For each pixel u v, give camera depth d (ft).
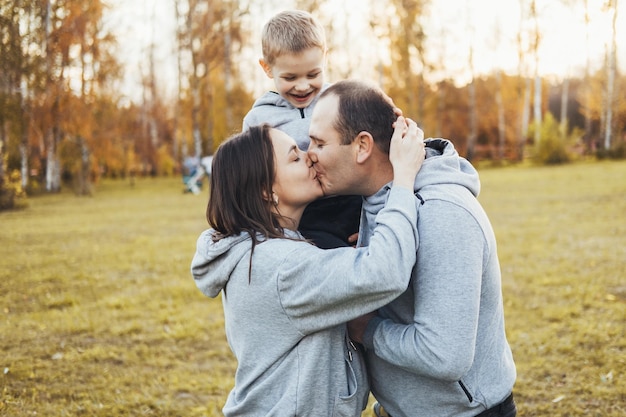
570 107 161.68
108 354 16.84
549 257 26.45
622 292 20.53
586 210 39.83
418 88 117.50
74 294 23.57
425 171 5.76
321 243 6.14
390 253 5.07
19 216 51.93
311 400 5.49
